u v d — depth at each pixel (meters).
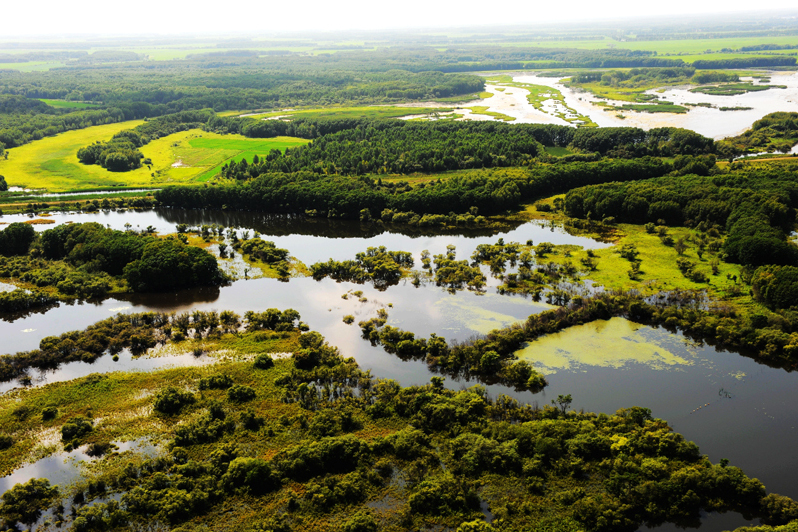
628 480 99.88
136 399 128.25
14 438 116.88
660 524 94.75
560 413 119.12
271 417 121.31
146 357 145.62
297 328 159.62
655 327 154.88
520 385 132.50
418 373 138.75
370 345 150.88
